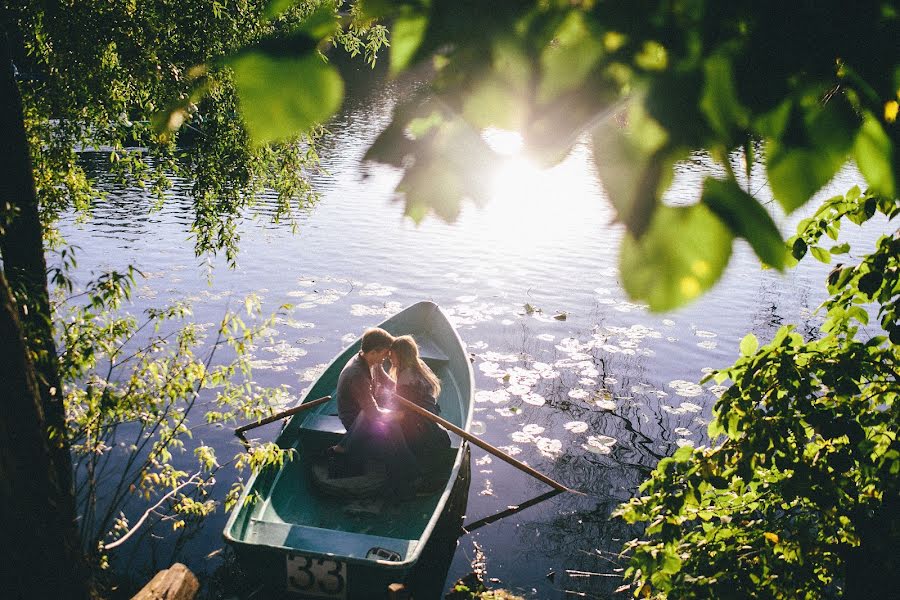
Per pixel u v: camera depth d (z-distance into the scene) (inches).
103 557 165.5
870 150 22.5
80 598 88.1
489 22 19.9
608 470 245.8
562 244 503.2
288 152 238.5
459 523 217.0
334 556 163.6
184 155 223.0
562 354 336.5
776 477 109.1
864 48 21.3
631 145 19.8
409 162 20.1
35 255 141.3
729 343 349.1
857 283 102.0
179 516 209.9
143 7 194.2
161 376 161.0
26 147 139.6
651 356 335.6
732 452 102.3
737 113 21.1
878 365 101.5
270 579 170.4
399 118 20.2
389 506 201.6
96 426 156.2
